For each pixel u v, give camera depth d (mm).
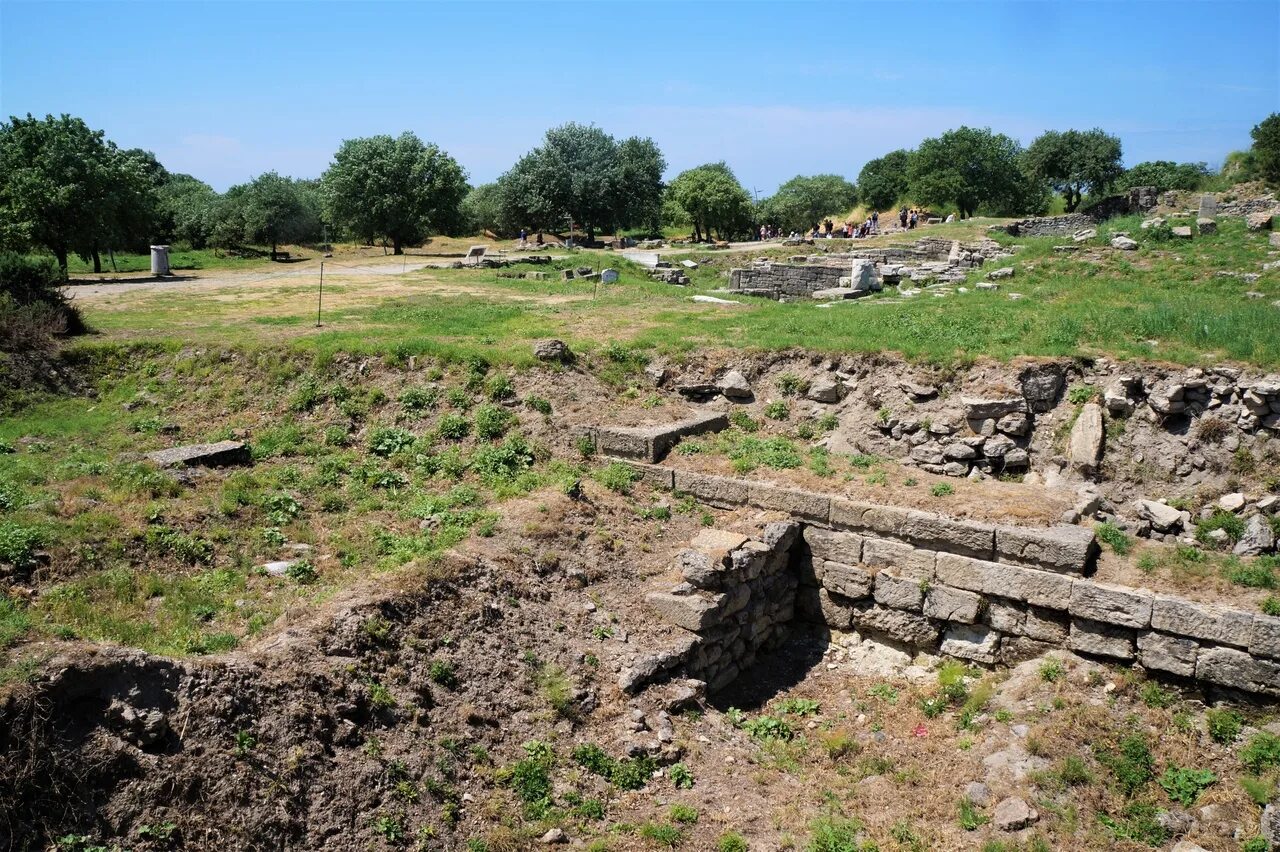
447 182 54656
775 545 12945
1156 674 10867
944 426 16125
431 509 13258
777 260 41031
